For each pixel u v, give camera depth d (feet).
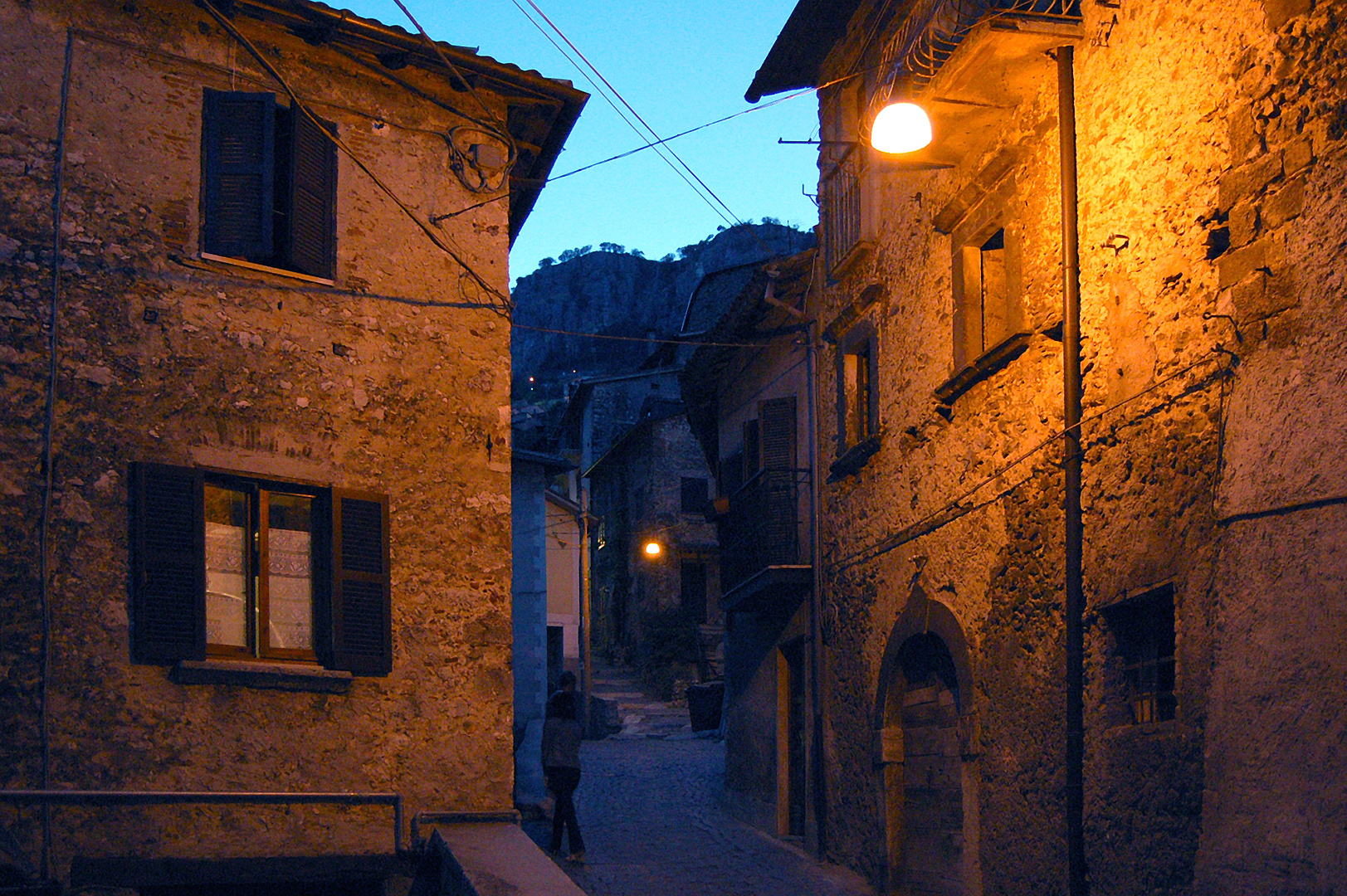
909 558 36.60
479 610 30.58
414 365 30.76
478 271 32.22
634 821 50.49
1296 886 19.54
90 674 25.32
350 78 31.07
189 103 28.66
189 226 28.17
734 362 57.72
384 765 28.58
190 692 26.40
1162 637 24.82
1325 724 19.30
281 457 28.37
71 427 26.03
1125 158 25.94
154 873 25.30
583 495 98.53
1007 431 30.73
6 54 26.66
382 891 27.86
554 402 194.59
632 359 321.93
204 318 27.96
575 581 101.19
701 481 122.52
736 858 41.96
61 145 26.86
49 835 24.38
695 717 89.66
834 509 43.68
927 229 36.29
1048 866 27.27
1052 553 28.09
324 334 29.53
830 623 43.29
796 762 47.14
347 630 28.35
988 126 31.99
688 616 116.26
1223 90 22.88
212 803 26.27
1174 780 22.85
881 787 36.76
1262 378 21.35
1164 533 23.89
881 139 26.17
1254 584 21.16
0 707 24.39
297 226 29.17
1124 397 25.63
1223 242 22.76
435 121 32.24
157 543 26.27
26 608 24.95
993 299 33.71
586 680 89.81
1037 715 28.35
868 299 40.50
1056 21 27.50
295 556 28.60
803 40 44.88
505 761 30.09
